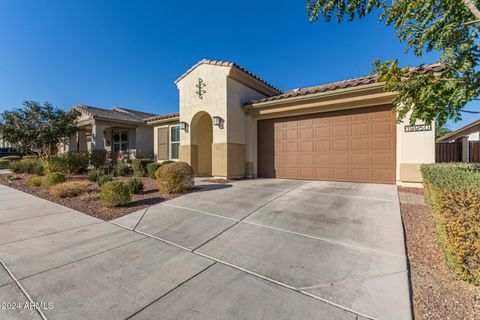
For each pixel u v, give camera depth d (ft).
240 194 24.02
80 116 52.80
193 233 14.16
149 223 16.21
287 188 26.53
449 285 8.08
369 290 8.07
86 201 22.85
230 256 11.08
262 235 13.46
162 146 49.42
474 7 8.61
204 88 37.58
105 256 11.23
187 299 7.84
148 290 8.41
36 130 44.42
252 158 37.86
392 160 27.22
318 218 15.90
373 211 16.89
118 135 66.18
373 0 11.71
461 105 10.36
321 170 32.27
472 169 12.21
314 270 9.57
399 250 10.97
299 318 6.82
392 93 25.48
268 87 43.34
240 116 37.24
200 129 42.39
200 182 32.65
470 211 7.79
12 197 25.86
